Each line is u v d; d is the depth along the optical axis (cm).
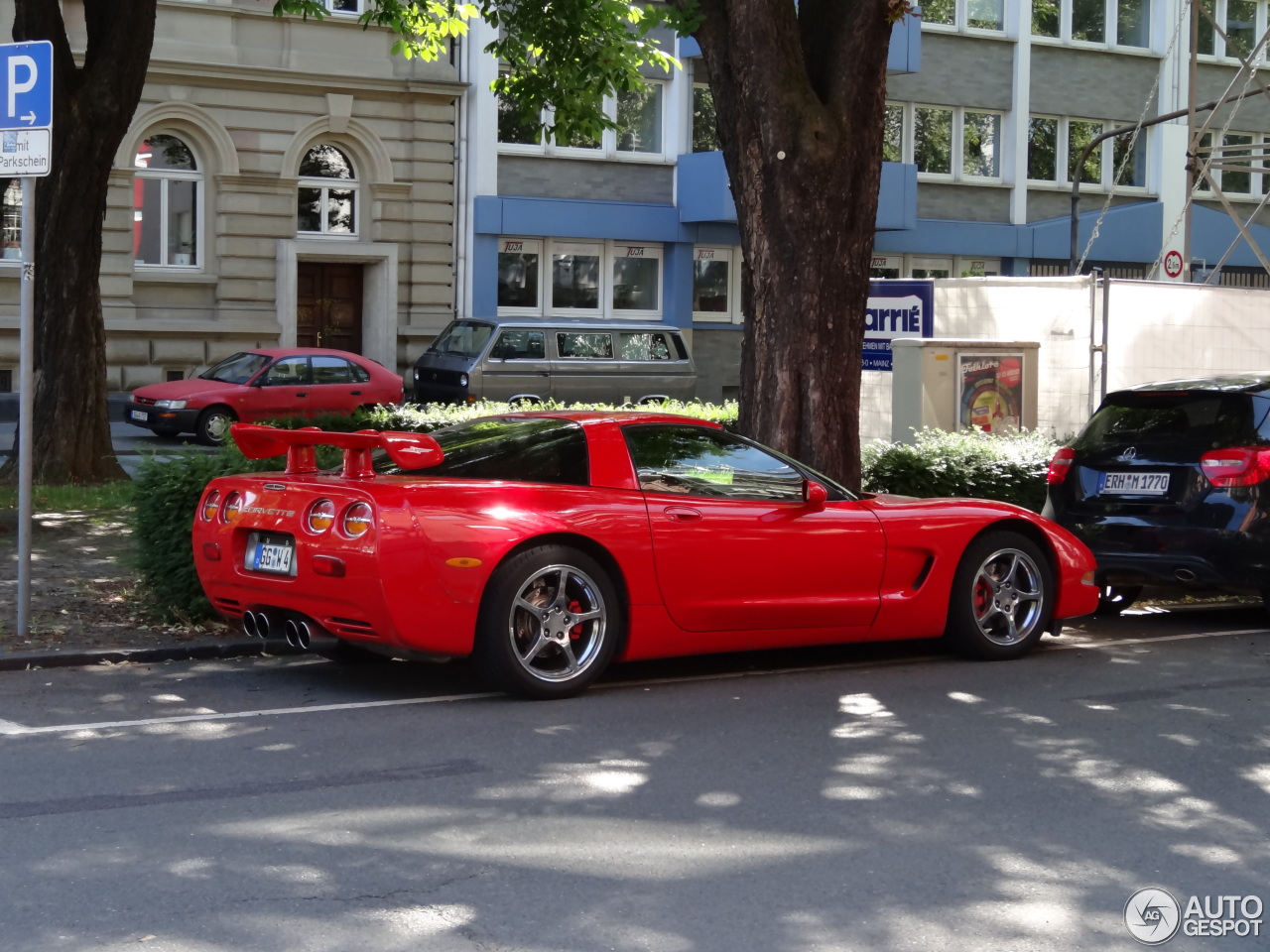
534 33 1554
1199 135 2234
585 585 720
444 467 723
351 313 2892
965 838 504
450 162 2898
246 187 2698
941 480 1159
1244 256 3812
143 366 2620
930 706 719
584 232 3053
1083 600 878
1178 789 571
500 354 2556
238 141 2681
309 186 2795
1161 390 988
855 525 796
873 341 1653
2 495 1420
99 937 400
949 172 3481
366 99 2797
